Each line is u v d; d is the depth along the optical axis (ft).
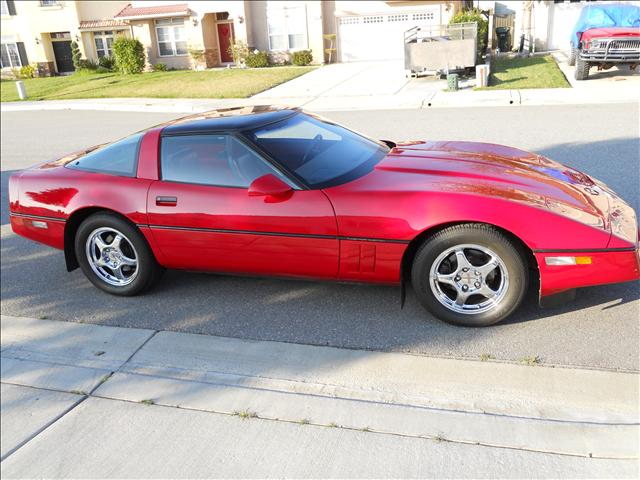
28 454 10.45
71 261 16.48
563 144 28.76
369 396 10.86
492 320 12.44
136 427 10.83
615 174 22.72
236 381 11.82
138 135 15.72
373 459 9.34
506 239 11.84
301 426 10.30
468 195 12.10
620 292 13.57
